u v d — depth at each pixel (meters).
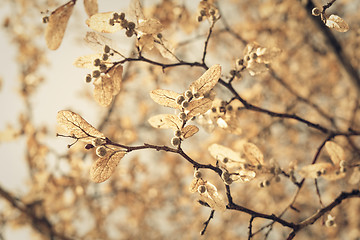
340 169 1.82
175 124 1.39
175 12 3.67
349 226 5.35
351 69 4.01
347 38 4.84
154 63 1.66
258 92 4.39
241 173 1.55
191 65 1.84
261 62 1.75
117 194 5.29
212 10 1.93
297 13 4.90
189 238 6.36
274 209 5.36
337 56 4.02
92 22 1.38
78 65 1.49
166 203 6.25
